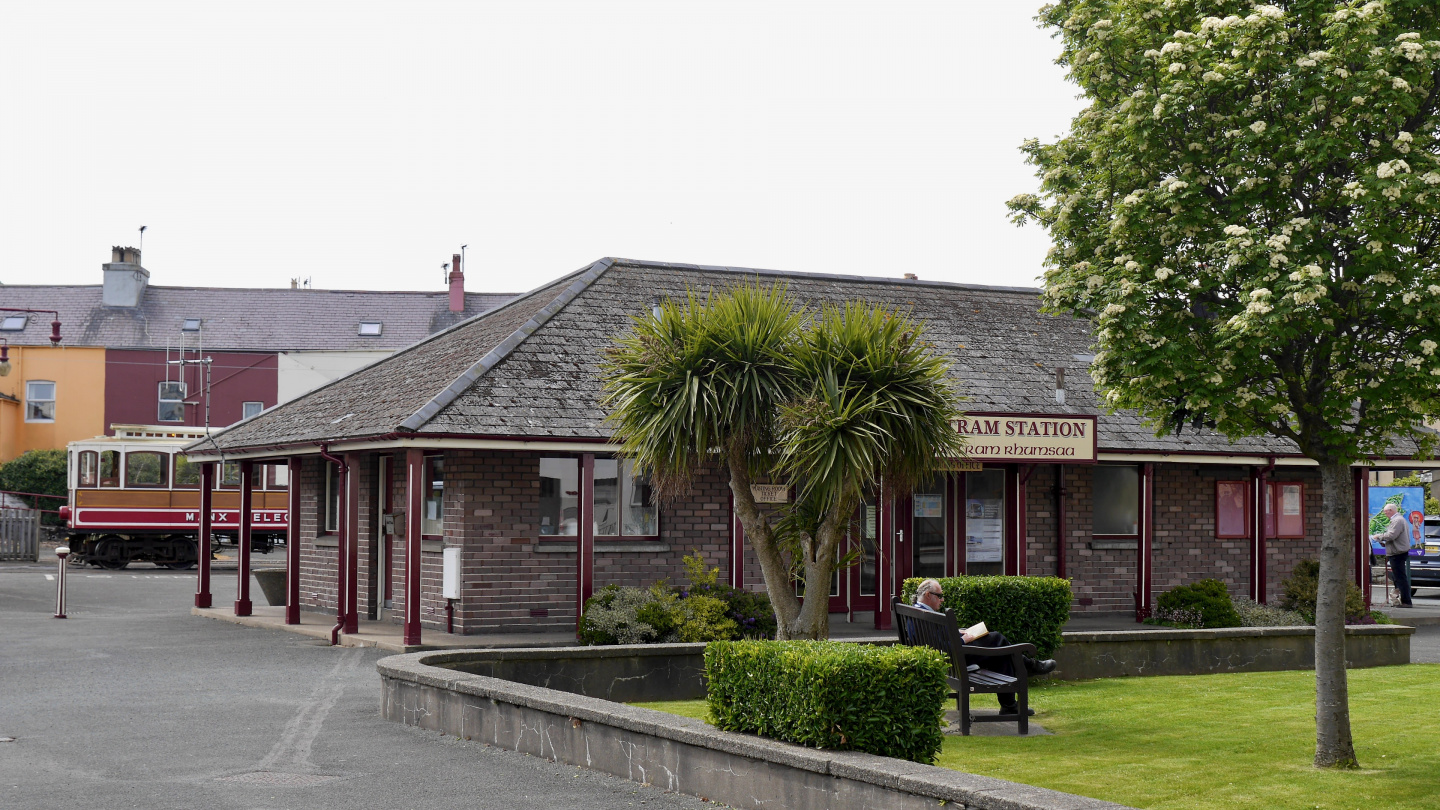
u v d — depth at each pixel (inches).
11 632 712.4
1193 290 379.6
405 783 330.0
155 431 1341.0
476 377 671.8
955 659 421.4
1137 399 412.2
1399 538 964.0
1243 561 874.8
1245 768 363.3
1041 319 904.3
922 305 879.7
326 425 739.4
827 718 291.9
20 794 317.1
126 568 1355.8
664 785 324.2
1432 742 408.2
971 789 250.2
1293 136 370.9
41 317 1811.0
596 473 719.1
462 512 685.3
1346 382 382.0
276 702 470.6
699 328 468.1
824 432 439.2
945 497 816.3
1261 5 378.0
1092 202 418.6
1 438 1713.8
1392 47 360.5
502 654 469.7
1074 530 829.2
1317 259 360.2
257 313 1865.2
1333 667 371.6
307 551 882.1
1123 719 449.4
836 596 787.4
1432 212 370.6
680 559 729.6
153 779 335.0
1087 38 438.9
